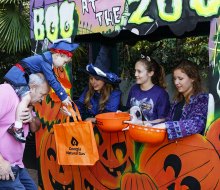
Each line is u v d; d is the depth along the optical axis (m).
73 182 3.57
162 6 2.72
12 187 2.49
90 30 3.25
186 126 2.63
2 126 2.44
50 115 3.72
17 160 2.54
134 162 3.03
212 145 2.53
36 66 3.14
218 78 2.46
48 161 3.80
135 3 2.89
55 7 3.57
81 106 3.78
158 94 3.35
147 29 2.83
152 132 2.68
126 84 5.81
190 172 2.67
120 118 3.01
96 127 3.31
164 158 2.82
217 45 2.46
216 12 2.44
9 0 5.36
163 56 6.26
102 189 3.30
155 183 2.88
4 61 6.12
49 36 3.67
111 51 4.88
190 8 2.57
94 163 3.03
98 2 3.16
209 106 2.53
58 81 3.37
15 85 2.53
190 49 6.09
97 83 3.56
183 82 2.92
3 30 5.35
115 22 3.04
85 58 5.70
